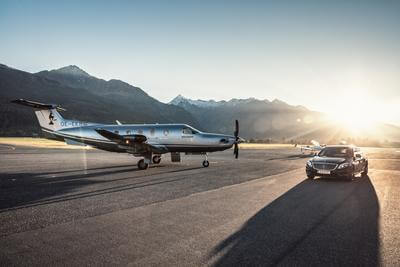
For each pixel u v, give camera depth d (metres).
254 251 4.79
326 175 12.82
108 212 7.18
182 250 4.80
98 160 23.67
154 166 19.20
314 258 4.53
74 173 14.99
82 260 4.41
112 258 4.48
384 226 6.18
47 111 20.67
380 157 35.03
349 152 14.23
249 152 42.94
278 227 6.07
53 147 47.41
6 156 27.22
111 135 16.20
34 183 11.73
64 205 7.89
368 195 9.71
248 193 9.77
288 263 4.34
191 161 23.83
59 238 5.34
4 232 5.66
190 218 6.70
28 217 6.71
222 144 19.12
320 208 7.76
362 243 5.18
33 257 4.51
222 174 14.91
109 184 11.51
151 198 8.85
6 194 9.41
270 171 16.56
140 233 5.63
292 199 8.88
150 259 4.45
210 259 4.46
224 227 6.05
